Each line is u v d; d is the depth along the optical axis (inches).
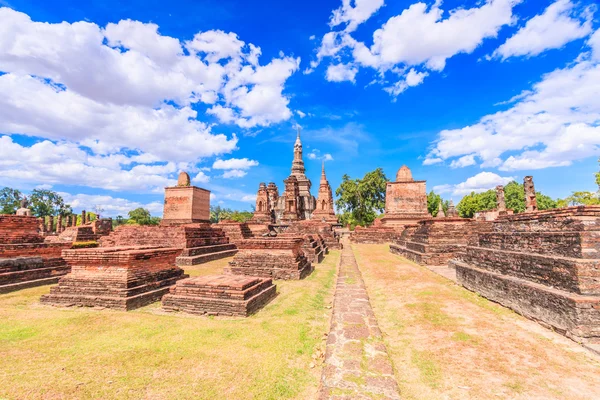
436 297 376.5
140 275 363.3
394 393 167.6
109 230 1258.6
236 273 528.4
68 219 1977.1
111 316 301.1
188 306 317.7
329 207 2127.2
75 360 203.9
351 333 256.2
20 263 466.6
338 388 171.3
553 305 256.8
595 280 241.0
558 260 265.4
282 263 513.0
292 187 1950.1
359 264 690.8
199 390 169.8
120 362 201.3
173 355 212.7
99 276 354.0
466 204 2691.9
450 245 660.7
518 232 361.1
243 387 173.9
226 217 3351.4
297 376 189.2
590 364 200.8
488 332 258.5
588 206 271.0
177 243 742.5
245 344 233.8
